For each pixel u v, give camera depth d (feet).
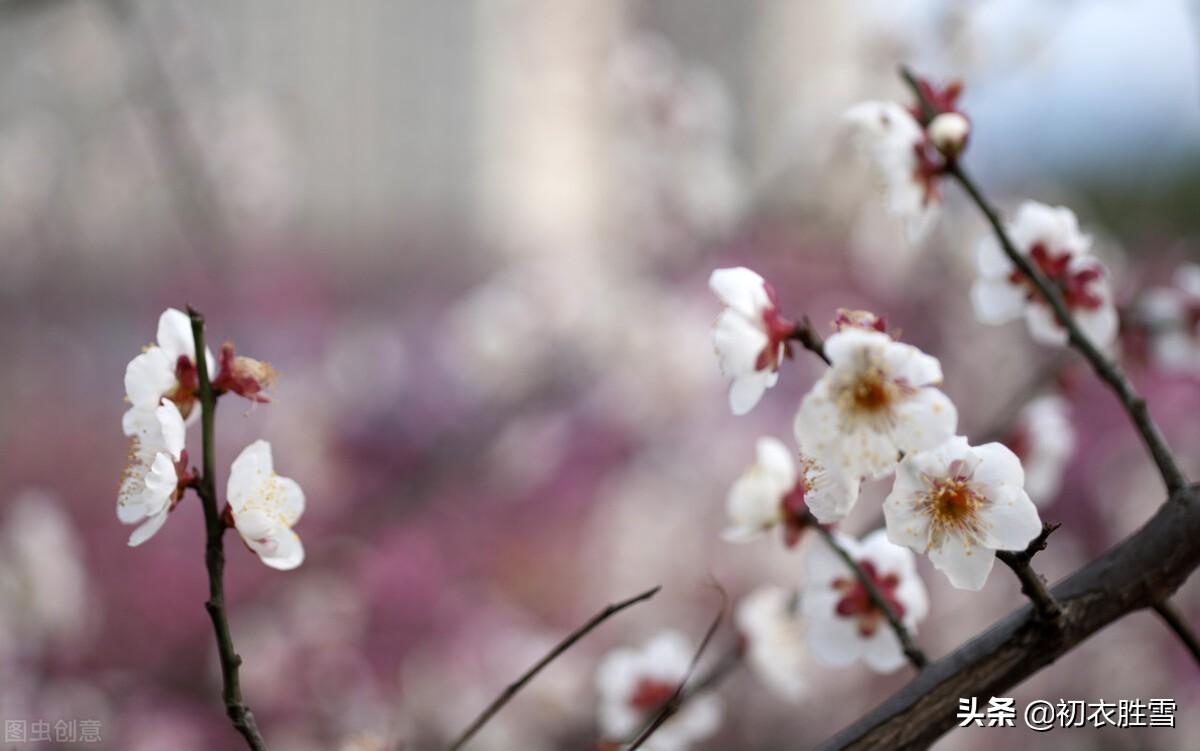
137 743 4.52
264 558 2.24
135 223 8.80
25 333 8.82
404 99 12.29
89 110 7.73
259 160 7.52
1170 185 5.74
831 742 2.24
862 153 2.52
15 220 8.36
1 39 7.30
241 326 10.54
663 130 5.46
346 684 4.64
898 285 6.10
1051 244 2.56
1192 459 5.99
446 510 6.36
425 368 7.84
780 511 2.47
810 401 2.16
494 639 4.97
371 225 12.80
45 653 4.25
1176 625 2.26
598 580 5.80
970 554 2.18
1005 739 4.65
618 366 6.03
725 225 5.84
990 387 5.61
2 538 4.19
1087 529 6.10
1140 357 2.80
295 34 10.85
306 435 6.70
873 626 2.43
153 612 5.25
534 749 4.33
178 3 6.37
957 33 5.11
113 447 7.82
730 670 2.65
